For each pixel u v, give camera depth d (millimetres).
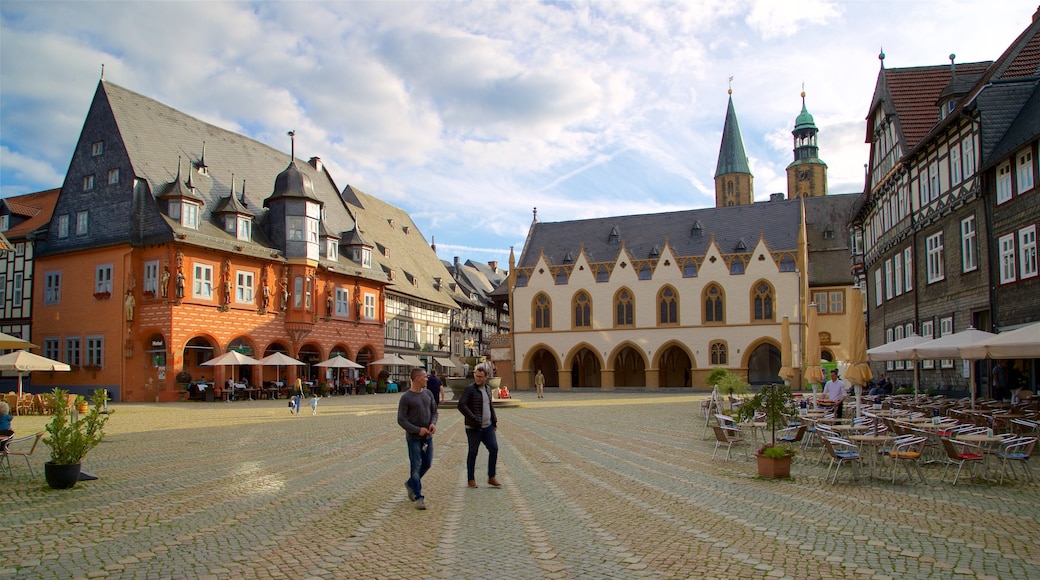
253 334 46219
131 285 41875
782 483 12711
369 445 18766
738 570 7473
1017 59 26953
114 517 9914
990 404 20281
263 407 36375
